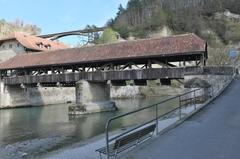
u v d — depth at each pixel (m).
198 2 95.75
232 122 10.75
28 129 24.16
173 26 84.69
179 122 11.02
